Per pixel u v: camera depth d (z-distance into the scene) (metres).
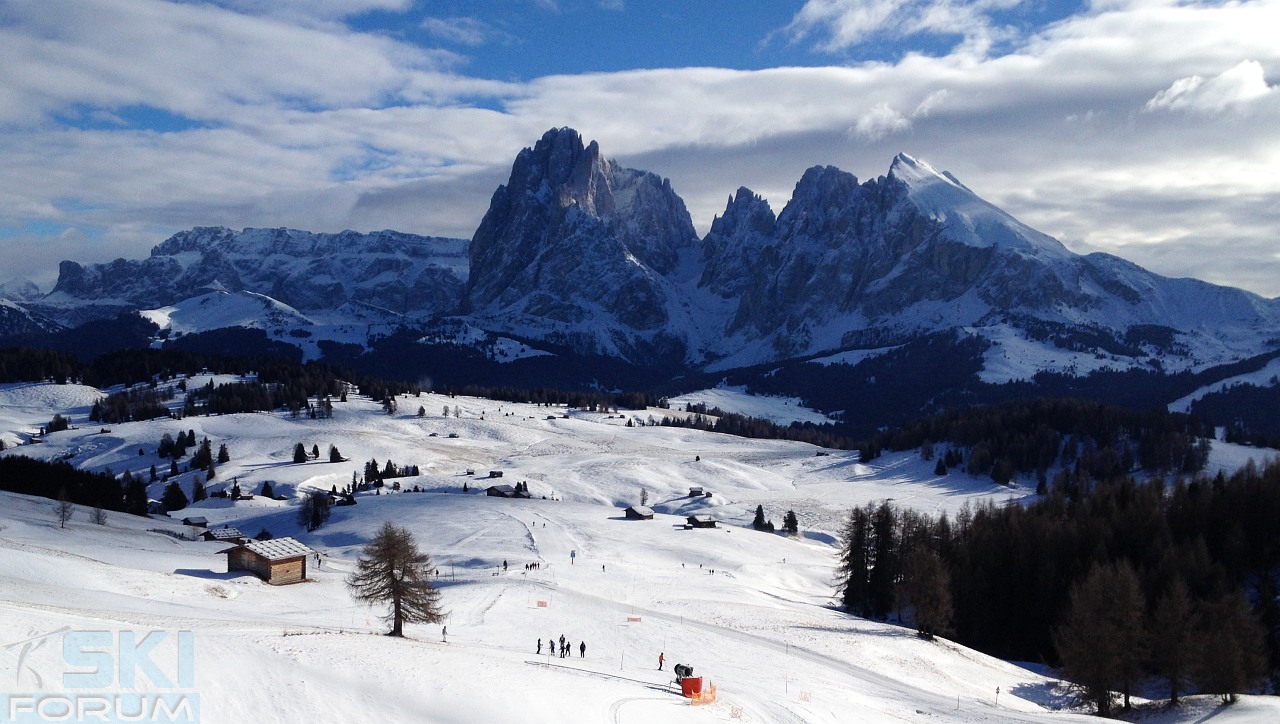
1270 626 95.69
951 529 155.75
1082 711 79.06
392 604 85.94
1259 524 117.44
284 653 48.88
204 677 42.50
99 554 109.38
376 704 45.38
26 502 153.00
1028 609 109.56
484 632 82.31
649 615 99.94
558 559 143.62
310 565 128.75
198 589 88.06
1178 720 69.38
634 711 52.81
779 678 72.56
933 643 99.62
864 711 64.75
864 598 126.62
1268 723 62.81
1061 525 127.56
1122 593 80.19
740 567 149.25
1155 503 129.50
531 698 50.72
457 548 152.62
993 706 73.25
